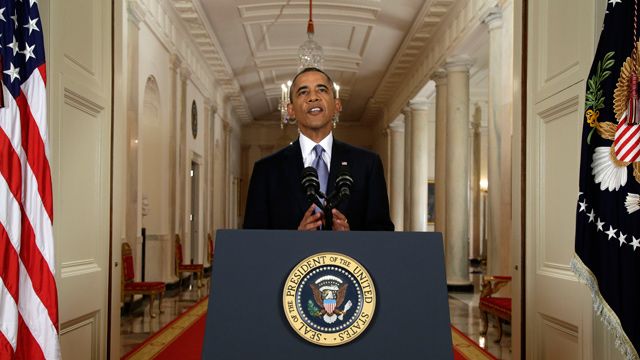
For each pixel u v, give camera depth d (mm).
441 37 12570
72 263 3049
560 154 2873
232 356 1778
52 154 2834
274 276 1835
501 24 9000
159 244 11242
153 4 10055
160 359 5602
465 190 11898
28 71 2648
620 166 2301
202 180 15742
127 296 8586
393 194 19891
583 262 2377
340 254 1850
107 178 3500
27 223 2588
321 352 1783
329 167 2615
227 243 1861
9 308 2471
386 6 12266
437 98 12898
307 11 12688
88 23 3307
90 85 3295
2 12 2594
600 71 2408
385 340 1795
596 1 2580
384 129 20891
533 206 3158
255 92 20469
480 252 20344
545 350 3031
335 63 16531
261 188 2682
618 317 2266
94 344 3336
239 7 12328
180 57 12305
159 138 10961
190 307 9422
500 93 9062
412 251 1862
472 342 6797
